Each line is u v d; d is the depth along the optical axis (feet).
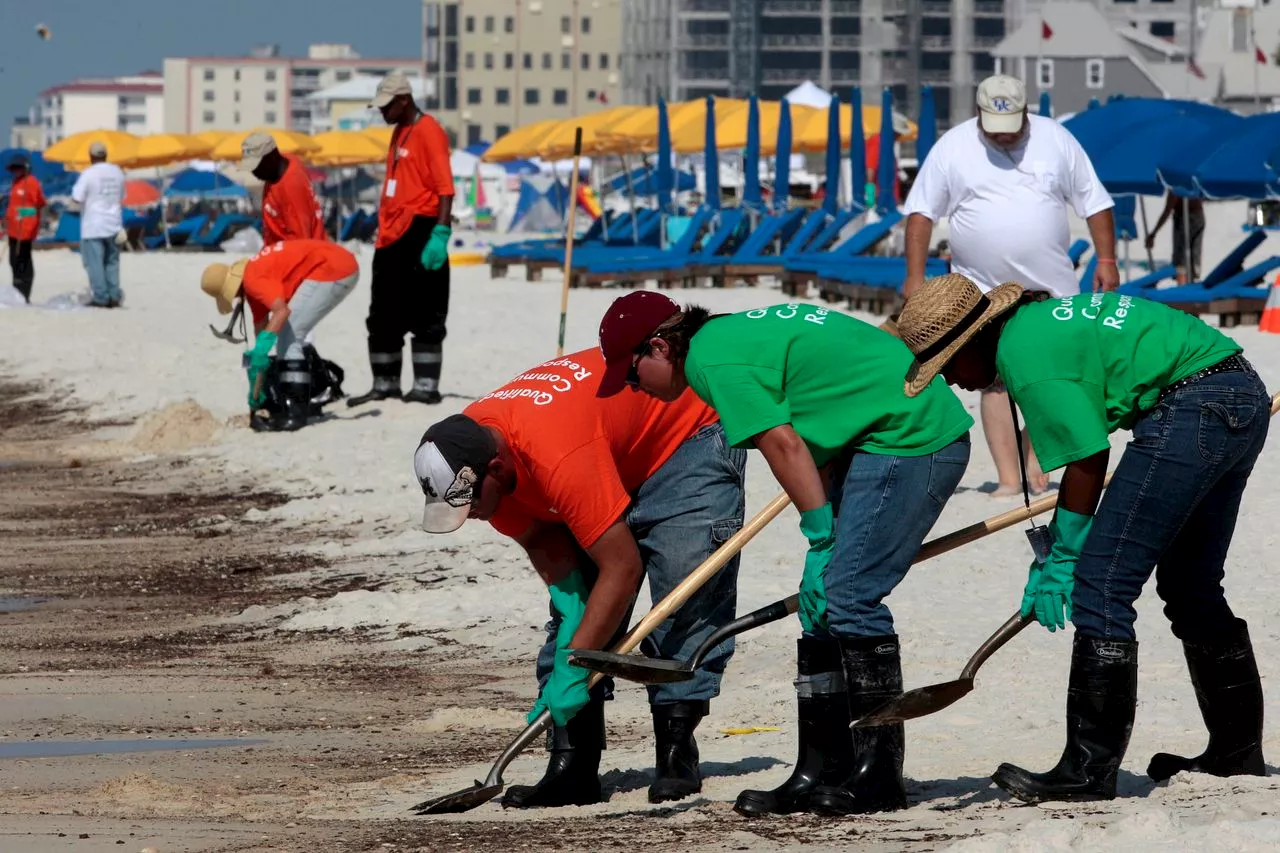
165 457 126.82
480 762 52.13
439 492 41.65
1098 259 81.97
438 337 136.15
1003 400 87.56
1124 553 41.27
